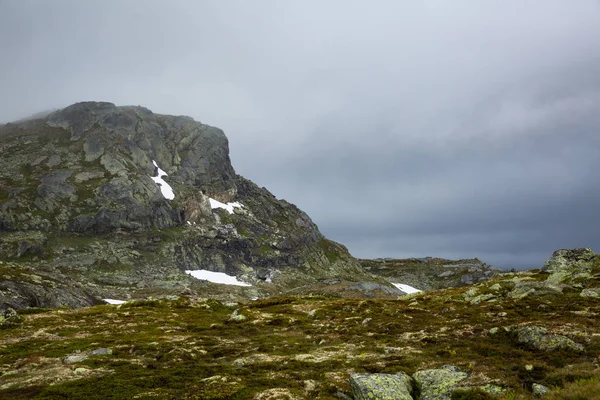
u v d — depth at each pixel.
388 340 43.28
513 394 24.20
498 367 29.03
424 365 32.16
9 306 98.31
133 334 53.16
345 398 26.83
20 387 30.77
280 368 34.62
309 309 75.38
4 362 38.78
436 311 59.22
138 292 170.38
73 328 57.53
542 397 22.95
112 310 74.94
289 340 48.31
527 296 57.47
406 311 60.94
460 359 32.47
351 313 66.00
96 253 197.12
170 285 186.38
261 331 55.34
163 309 77.50
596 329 35.28
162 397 27.25
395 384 26.25
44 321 62.47
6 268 126.75
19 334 53.03
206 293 184.38
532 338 34.56
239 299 183.62
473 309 55.41
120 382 30.86
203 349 43.84
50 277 138.62
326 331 52.19
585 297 51.81
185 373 33.50
